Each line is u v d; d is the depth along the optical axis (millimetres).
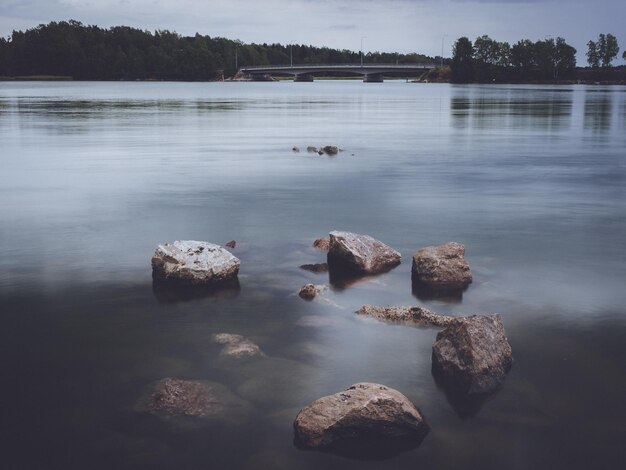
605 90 167000
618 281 12453
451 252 12555
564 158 31578
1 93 124312
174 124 51281
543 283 12305
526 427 7289
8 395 7938
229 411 7477
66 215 17953
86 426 7254
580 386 8188
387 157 31594
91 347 9289
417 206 19625
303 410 7168
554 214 18609
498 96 122688
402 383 8211
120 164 28141
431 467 6594
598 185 23703
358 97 121188
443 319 10109
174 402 7625
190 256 12312
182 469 6527
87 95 116000
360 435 7004
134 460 6672
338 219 17656
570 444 6984
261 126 50812
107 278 12469
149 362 8750
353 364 8703
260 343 9359
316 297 11305
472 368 8133
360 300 11289
